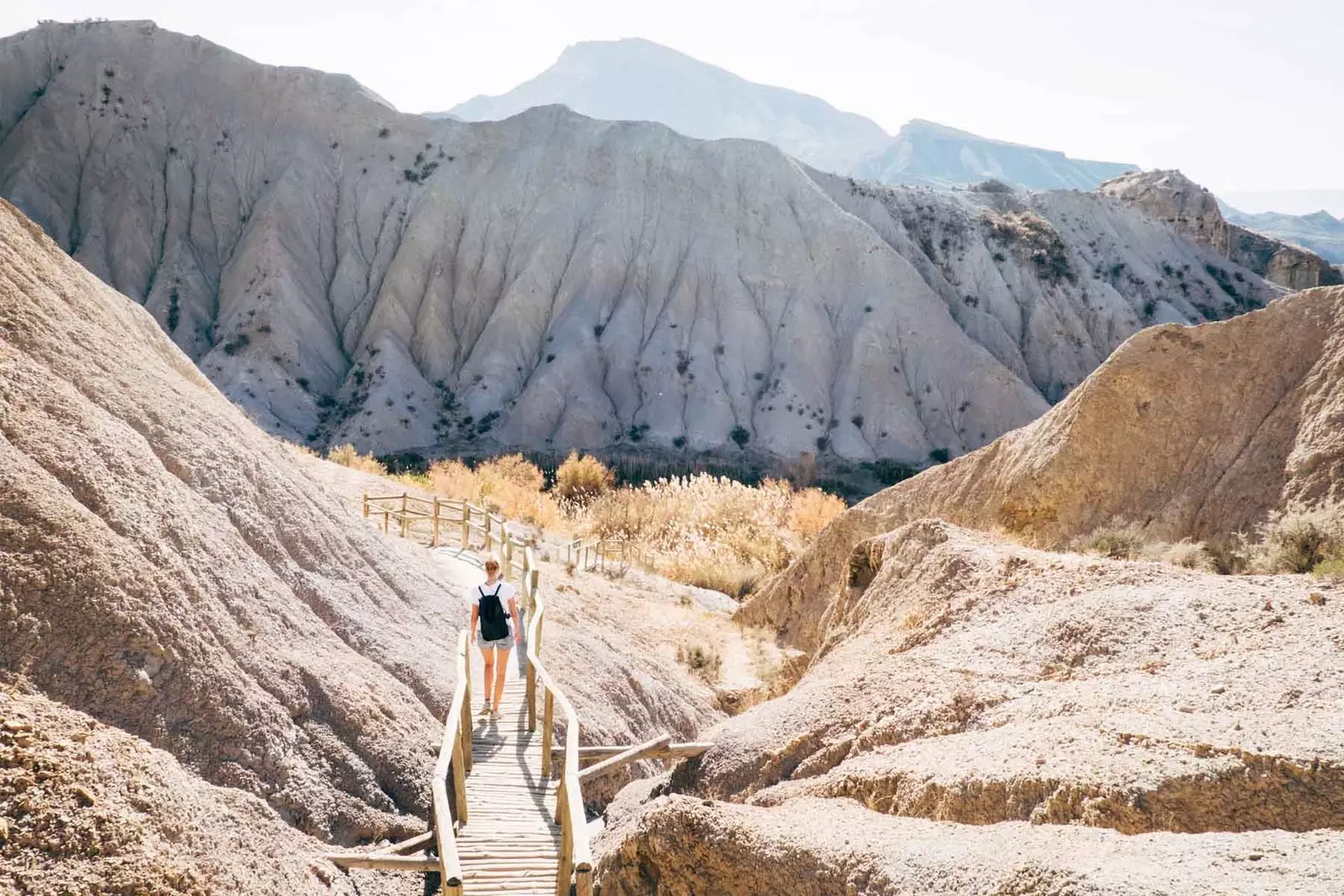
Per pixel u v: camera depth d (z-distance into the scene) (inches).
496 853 301.6
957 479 813.9
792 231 3762.3
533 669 407.2
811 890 204.5
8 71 4042.8
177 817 223.8
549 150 4057.6
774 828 224.4
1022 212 4315.9
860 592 591.2
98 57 4040.4
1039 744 234.4
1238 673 253.3
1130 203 4763.8
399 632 441.7
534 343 3548.2
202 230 3831.2
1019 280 3956.7
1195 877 157.6
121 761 225.0
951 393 3393.2
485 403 3314.5
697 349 3464.6
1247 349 665.6
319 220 3897.6
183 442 383.6
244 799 264.1
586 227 3833.7
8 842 189.5
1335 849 162.2
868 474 3063.5
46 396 314.2
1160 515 619.5
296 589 391.9
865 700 323.6
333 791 303.3
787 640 820.0
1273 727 214.7
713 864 222.1
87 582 263.6
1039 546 630.5
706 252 3715.6
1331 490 526.6
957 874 184.5
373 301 3730.3
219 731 277.4
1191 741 213.8
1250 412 637.3
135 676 261.3
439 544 798.5
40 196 3735.2
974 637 350.9
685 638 781.3
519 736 400.2
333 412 3287.4
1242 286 4480.8
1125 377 683.4
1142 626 311.1
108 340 402.3
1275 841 169.6
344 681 348.2
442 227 3828.7
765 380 3427.7
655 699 599.8
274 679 315.6
